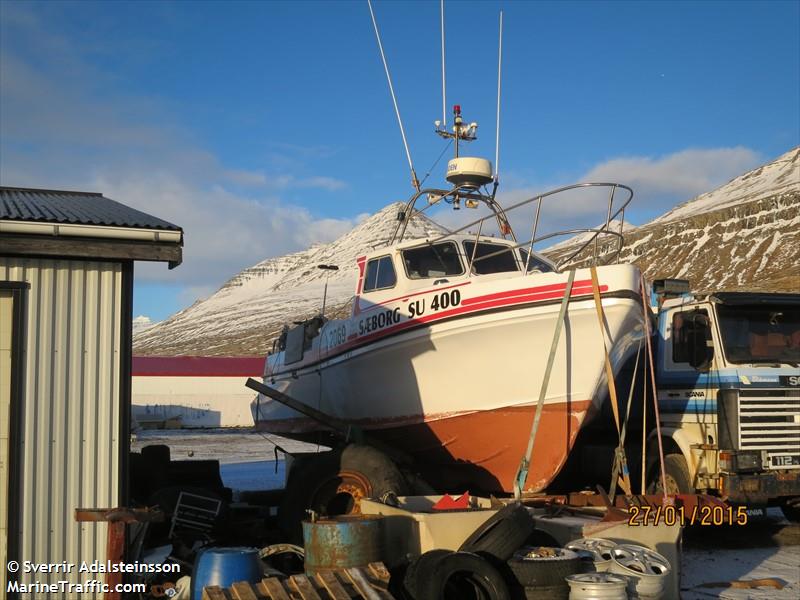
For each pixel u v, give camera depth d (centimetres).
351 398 1041
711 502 773
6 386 560
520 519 595
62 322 571
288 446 2558
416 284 950
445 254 973
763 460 851
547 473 876
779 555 839
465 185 1103
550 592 549
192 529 797
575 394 831
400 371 940
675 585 639
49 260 572
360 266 1034
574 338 818
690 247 15812
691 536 945
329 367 1074
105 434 572
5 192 908
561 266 984
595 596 522
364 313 989
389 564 643
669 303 966
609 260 919
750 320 894
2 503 553
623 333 820
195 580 573
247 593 523
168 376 4016
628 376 985
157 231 581
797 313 912
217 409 4053
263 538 825
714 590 680
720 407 861
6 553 544
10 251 550
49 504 554
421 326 901
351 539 606
